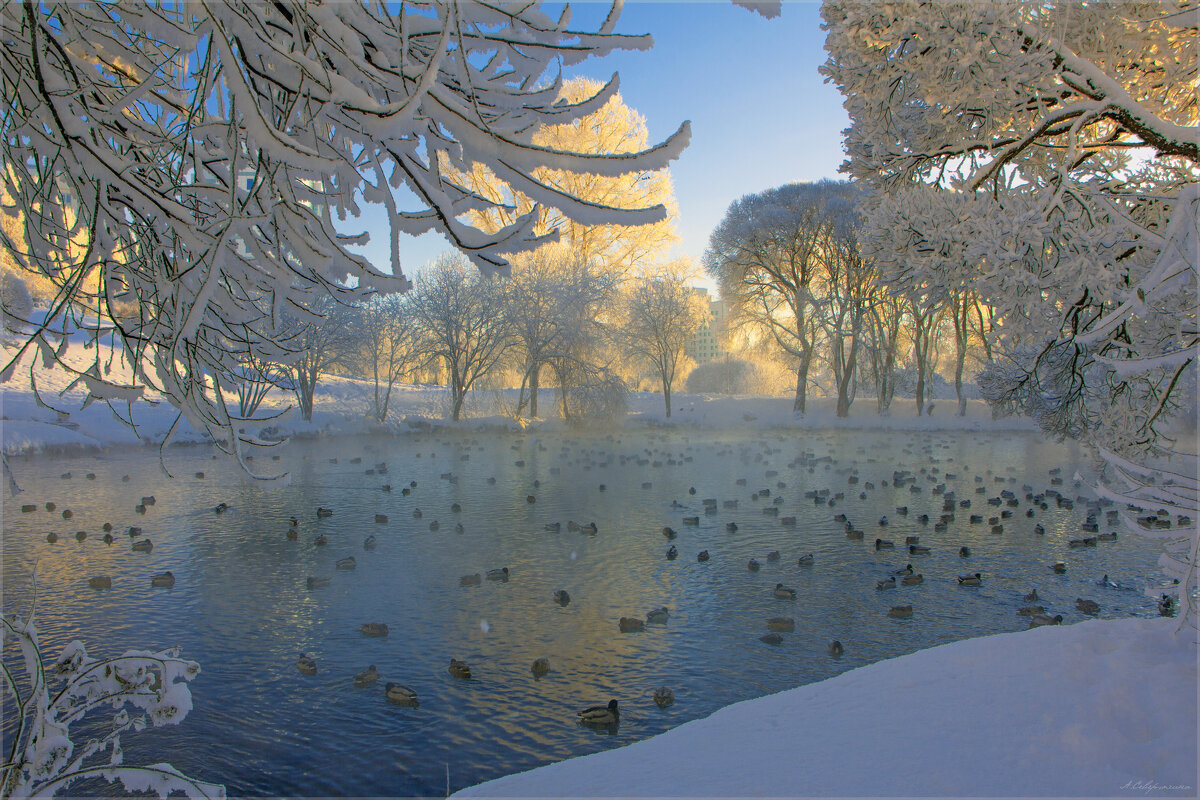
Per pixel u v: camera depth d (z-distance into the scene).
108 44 3.10
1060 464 26.89
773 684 8.20
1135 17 8.15
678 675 8.47
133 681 3.24
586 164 2.29
